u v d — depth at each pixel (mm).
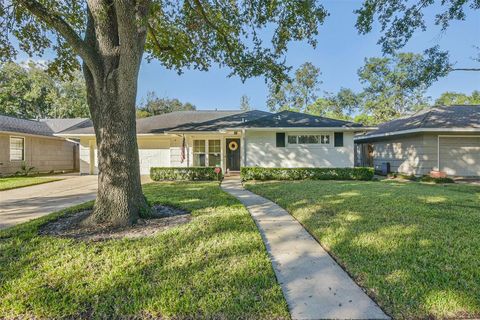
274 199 7176
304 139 13062
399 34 8234
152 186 10062
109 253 3303
